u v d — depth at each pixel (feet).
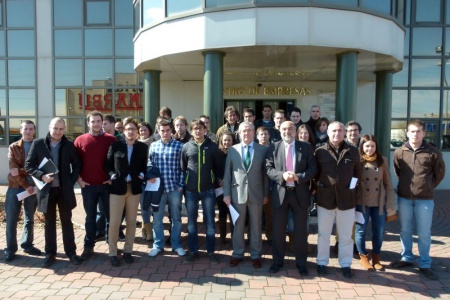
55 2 39.75
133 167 16.16
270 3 22.47
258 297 13.23
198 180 16.47
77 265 16.15
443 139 37.96
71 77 40.06
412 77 37.93
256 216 15.99
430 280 14.75
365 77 34.73
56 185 16.06
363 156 15.90
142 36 27.89
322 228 15.40
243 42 22.90
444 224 23.26
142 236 20.11
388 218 15.76
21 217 23.80
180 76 34.99
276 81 36.83
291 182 14.85
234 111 21.11
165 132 17.03
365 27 23.80
